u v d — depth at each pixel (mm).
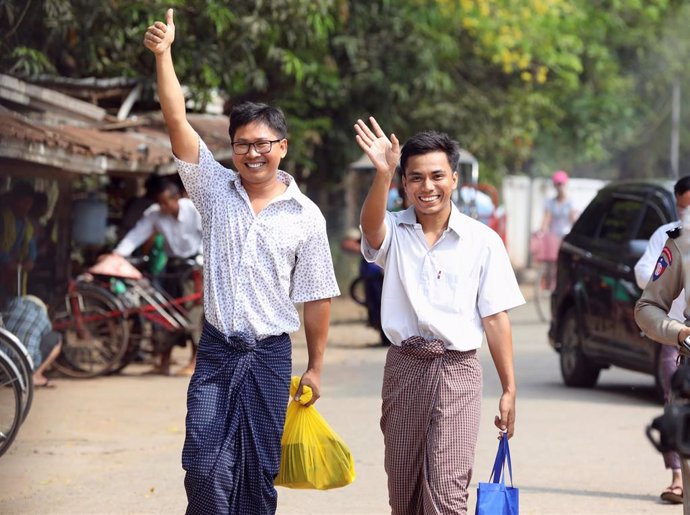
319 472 11789
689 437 10125
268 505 11312
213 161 11594
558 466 18094
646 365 23234
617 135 66688
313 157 47375
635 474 17578
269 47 34594
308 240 11430
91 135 26562
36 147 22219
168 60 11484
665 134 73250
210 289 11297
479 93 51125
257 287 11266
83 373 27156
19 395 17062
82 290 26953
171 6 30688
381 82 44312
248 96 40906
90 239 28969
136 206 30125
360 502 15867
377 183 11273
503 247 11469
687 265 11859
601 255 25109
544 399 24594
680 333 11586
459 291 11344
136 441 19891
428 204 11312
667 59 66562
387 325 11539
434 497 11109
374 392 25328
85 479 17047
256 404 11234
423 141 11312
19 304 21859
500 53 48469
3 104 24438
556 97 56156
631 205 25047
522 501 15875
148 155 26406
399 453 11484
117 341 27125
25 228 24031
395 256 11523
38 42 28062
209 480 10945
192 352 28109
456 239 11391
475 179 43062
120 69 32094
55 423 21406
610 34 64125
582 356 25922
